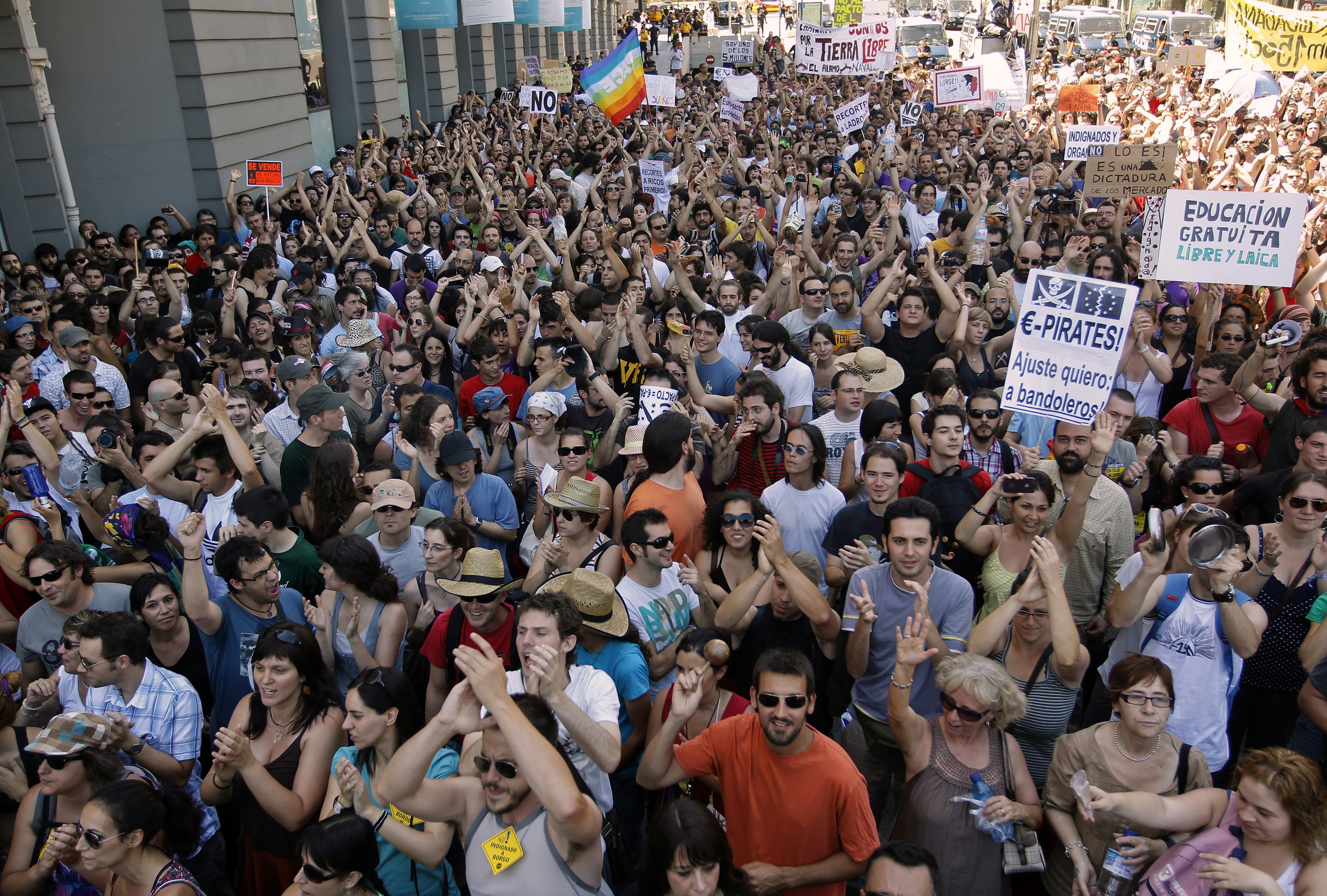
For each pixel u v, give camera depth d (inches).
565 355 288.4
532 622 153.4
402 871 148.0
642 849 180.4
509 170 691.4
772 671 137.4
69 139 586.9
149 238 529.3
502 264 427.2
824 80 1352.1
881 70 780.0
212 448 229.1
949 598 181.3
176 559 222.7
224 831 184.2
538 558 214.2
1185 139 731.4
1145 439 236.5
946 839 148.6
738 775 146.0
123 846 139.8
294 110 760.3
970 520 201.3
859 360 271.1
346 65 929.5
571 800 121.0
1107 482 208.1
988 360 324.8
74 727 154.6
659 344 345.1
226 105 648.4
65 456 259.1
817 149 766.5
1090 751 149.2
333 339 348.5
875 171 592.1
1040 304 219.3
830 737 204.5
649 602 191.8
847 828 142.3
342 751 157.5
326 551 185.3
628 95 732.7
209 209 639.1
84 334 310.8
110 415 256.8
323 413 249.0
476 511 241.3
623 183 573.3
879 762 182.7
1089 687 224.4
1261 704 190.4
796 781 142.3
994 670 147.5
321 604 191.8
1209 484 209.9
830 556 210.5
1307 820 128.0
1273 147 631.8
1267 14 876.0
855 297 346.6
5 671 206.2
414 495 223.0
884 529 180.9
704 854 121.7
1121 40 1823.3
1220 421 264.2
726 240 476.4
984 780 149.5
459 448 237.3
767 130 789.9
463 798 137.8
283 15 737.6
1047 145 730.2
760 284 392.2
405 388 275.4
